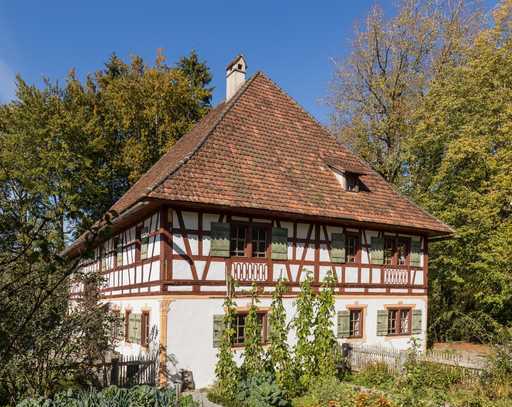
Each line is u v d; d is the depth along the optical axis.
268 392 10.51
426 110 25.56
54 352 9.13
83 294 10.39
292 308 15.80
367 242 18.20
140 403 7.75
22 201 3.82
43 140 27.20
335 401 9.88
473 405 9.79
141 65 35.91
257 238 15.58
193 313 13.89
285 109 20.11
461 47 27.12
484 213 21.31
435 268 24.95
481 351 20.16
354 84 29.84
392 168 29.00
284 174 17.03
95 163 31.52
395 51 28.52
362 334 17.62
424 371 12.11
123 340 16.97
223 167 15.54
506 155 21.30
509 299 22.14
